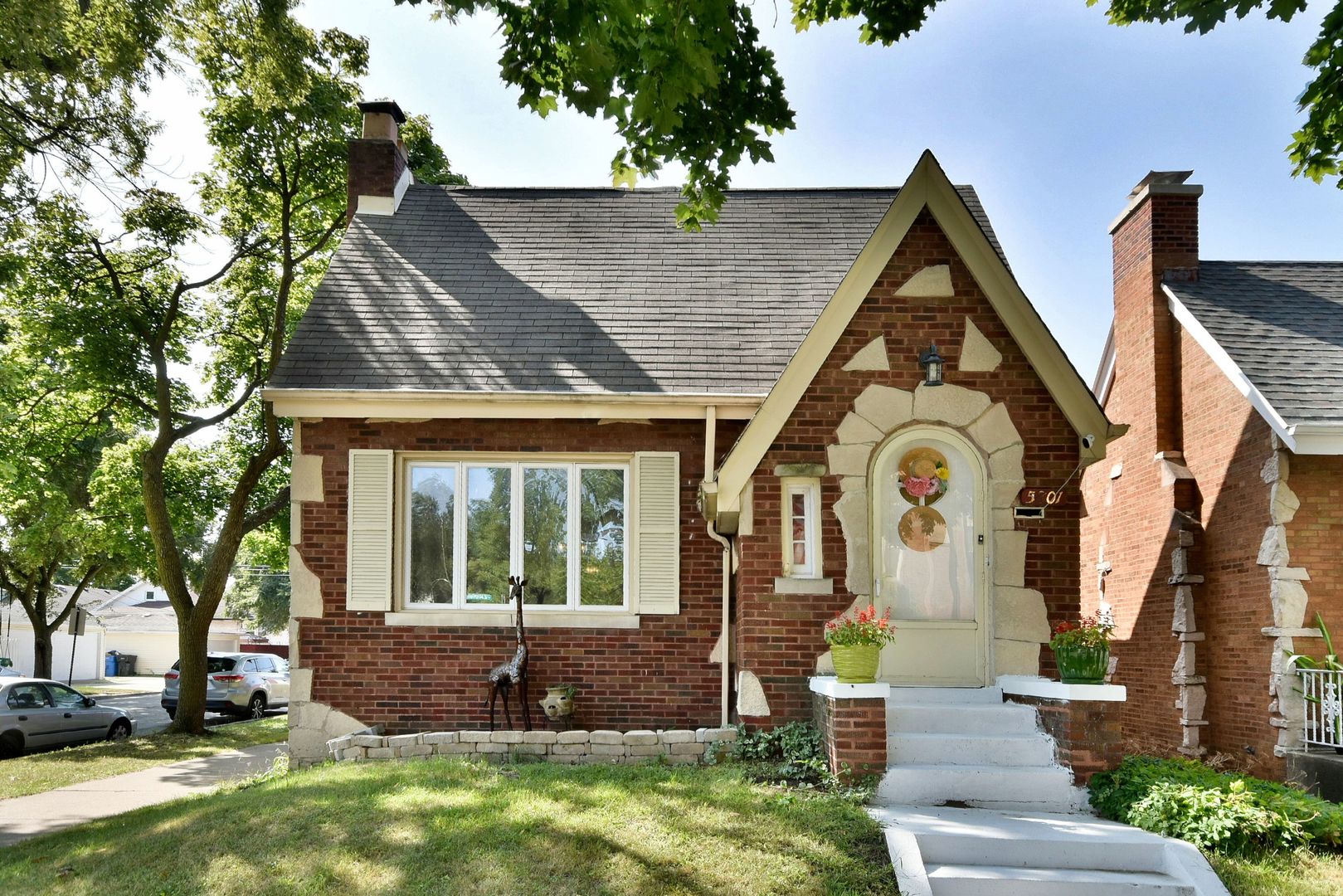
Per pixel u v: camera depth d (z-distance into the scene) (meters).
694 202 7.58
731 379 11.28
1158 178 14.79
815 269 13.32
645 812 7.58
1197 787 7.97
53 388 22.67
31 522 27.39
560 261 13.36
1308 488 11.59
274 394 10.83
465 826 7.26
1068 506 9.69
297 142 17.56
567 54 6.54
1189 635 13.05
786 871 6.62
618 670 11.09
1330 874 7.06
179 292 18.89
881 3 7.88
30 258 17.31
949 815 7.82
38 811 10.98
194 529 26.14
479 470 11.47
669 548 11.20
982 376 9.84
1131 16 7.70
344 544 11.22
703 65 6.12
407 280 12.84
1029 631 9.52
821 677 9.27
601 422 11.35
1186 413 13.84
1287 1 7.14
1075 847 7.14
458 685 11.08
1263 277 14.61
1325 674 11.15
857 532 9.71
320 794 8.16
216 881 6.59
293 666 11.08
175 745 17.19
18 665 47.44
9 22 10.52
